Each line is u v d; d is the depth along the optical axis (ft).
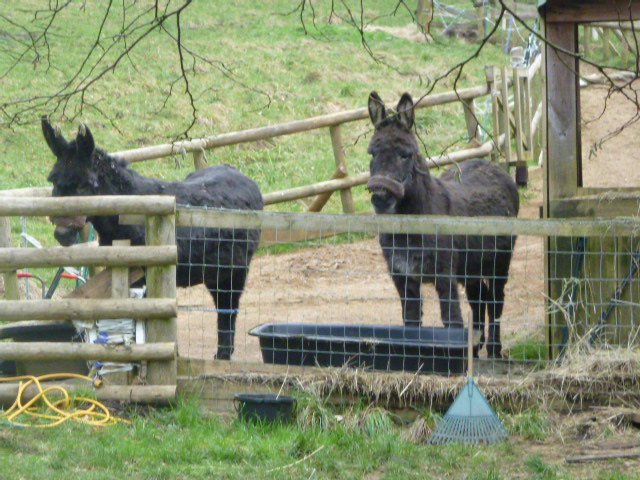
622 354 27.35
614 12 29.55
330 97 91.25
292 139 81.71
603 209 29.99
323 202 60.03
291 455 23.32
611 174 66.74
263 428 25.26
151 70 95.40
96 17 112.06
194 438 24.18
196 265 30.35
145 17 113.09
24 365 28.19
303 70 99.81
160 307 26.45
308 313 43.96
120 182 29.76
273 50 106.52
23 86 86.12
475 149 62.69
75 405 26.43
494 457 23.48
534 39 97.55
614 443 24.21
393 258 31.73
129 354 26.50
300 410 26.05
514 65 77.15
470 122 63.72
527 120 65.00
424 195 31.86
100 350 26.50
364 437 24.89
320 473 22.11
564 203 30.58
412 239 30.94
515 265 50.65
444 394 26.27
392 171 30.14
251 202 35.58
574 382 26.58
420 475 22.03
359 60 104.37
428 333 29.48
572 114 30.45
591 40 107.45
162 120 81.76
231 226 27.02
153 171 71.10
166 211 26.37
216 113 84.43
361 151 78.54
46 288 49.16
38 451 22.77
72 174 28.30
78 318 26.45
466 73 99.81
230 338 33.83
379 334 30.09
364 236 59.16
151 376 27.02
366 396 26.71
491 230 26.94
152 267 26.78
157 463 22.27
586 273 30.01
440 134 77.77
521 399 26.53
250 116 84.99
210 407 27.35
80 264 26.43
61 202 26.27
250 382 27.30
